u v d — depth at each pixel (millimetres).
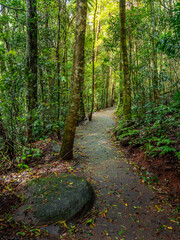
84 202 2658
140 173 3941
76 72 4035
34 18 5031
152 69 6250
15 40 6793
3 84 3475
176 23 2592
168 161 3695
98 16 12562
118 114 12195
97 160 4805
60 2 5547
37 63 5129
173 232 2314
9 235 1973
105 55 14797
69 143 4402
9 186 2984
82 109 11102
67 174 3439
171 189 3193
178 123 4535
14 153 3795
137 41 7324
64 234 2172
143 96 6594
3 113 3697
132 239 2213
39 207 2467
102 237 2209
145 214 2682
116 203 2939
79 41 3896
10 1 6184
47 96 5223
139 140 5102
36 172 3582
